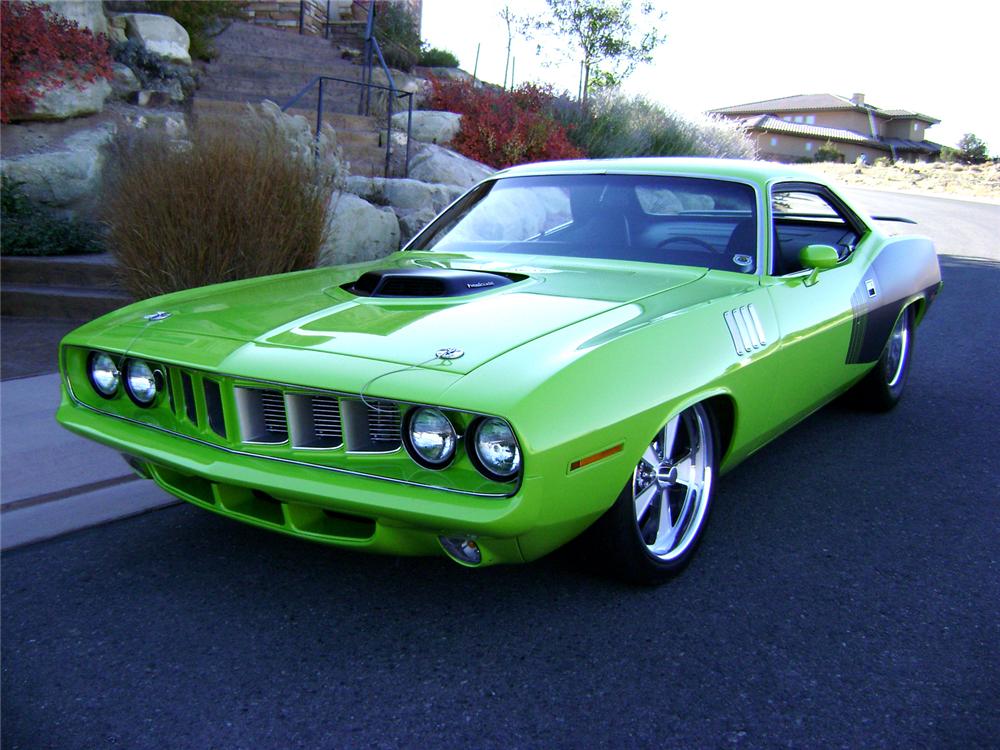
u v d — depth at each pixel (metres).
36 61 8.48
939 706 2.17
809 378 3.47
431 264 3.39
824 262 3.33
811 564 2.97
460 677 2.30
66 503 3.44
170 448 2.54
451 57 16.38
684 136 15.09
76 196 7.90
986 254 13.09
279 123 5.92
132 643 2.47
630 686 2.25
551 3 15.38
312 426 2.35
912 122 77.75
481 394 2.08
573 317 2.56
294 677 2.30
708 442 2.90
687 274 3.20
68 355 2.91
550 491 2.12
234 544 3.12
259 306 2.90
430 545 2.32
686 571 2.91
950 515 3.42
